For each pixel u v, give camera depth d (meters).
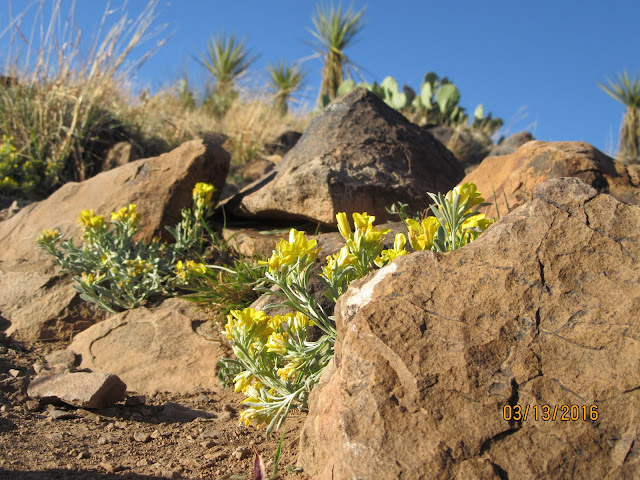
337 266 2.03
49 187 6.92
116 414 2.51
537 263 1.59
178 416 2.53
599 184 3.38
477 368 1.40
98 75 7.65
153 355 3.18
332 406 1.55
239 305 3.39
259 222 4.64
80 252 3.88
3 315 3.78
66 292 3.83
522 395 1.36
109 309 3.67
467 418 1.33
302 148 4.55
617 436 1.29
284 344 2.00
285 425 2.23
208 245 4.35
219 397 2.79
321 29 13.43
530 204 1.75
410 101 12.10
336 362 1.75
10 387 2.57
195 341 3.26
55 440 2.10
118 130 8.08
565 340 1.44
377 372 1.44
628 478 1.23
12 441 2.02
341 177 4.01
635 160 11.16
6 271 4.11
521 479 1.25
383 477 1.27
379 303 1.58
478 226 2.00
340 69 13.55
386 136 4.52
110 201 4.46
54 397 2.51
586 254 1.59
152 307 3.67
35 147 6.98
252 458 1.99
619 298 1.48
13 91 7.36
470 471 1.25
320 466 1.57
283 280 2.05
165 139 8.81
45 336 3.60
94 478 1.73
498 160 4.04
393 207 2.60
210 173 4.55
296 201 4.08
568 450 1.27
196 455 2.03
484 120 11.34
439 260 1.69
